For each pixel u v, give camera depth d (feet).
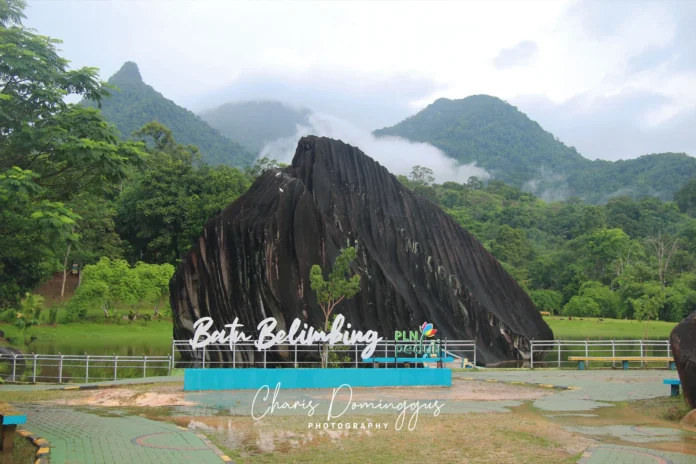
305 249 127.54
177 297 135.54
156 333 223.30
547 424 55.11
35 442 45.21
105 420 55.36
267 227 125.80
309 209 131.13
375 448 44.80
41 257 84.28
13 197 68.18
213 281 131.54
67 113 76.23
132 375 114.42
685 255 396.16
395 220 156.87
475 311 150.41
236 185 313.73
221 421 56.03
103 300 234.17
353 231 147.64
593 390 80.89
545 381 91.81
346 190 156.25
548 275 424.46
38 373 113.80
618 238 400.06
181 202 300.20
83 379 102.58
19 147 74.54
